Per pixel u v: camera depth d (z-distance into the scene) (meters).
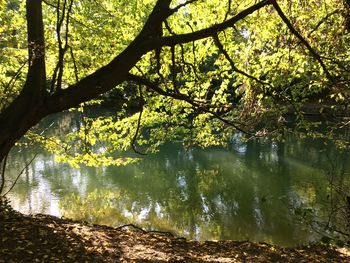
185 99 6.82
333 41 9.80
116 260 6.33
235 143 26.73
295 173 18.70
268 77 9.84
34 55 6.02
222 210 14.32
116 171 20.05
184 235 12.06
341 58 10.13
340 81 8.80
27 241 6.39
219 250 7.96
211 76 10.54
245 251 7.95
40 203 15.09
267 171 19.44
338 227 11.30
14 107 6.07
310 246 8.89
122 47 10.23
